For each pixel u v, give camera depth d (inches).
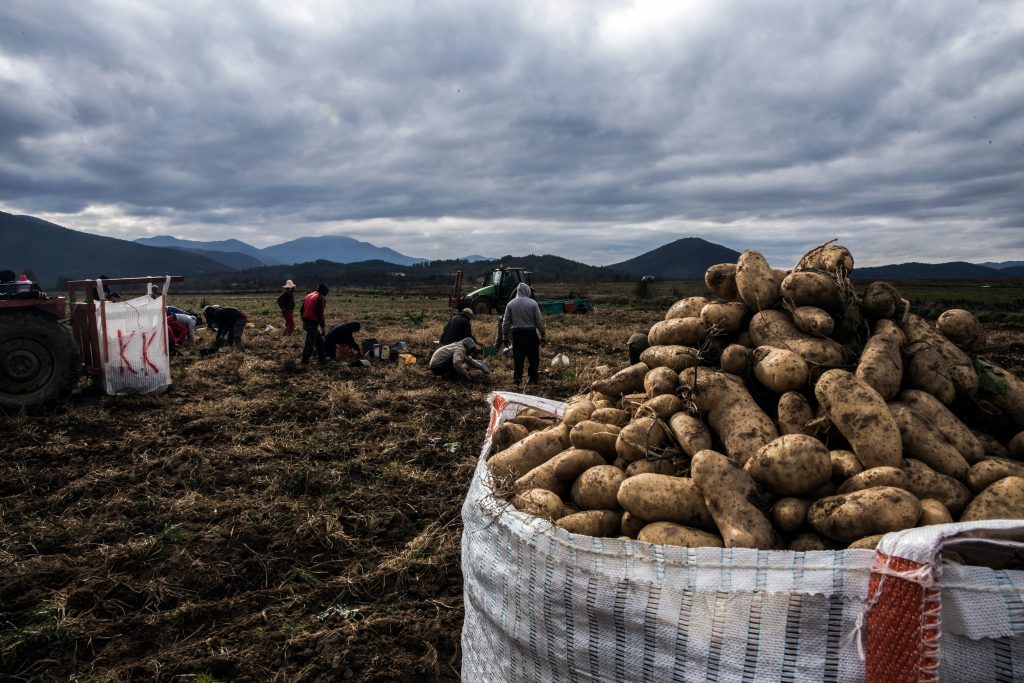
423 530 194.9
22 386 325.4
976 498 85.2
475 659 102.0
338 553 179.3
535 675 85.9
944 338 113.7
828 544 82.0
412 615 149.1
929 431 95.6
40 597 155.1
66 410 327.9
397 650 135.6
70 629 139.2
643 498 90.7
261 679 126.9
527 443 116.5
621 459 108.5
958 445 96.7
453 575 167.3
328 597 157.5
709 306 123.8
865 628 64.8
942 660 60.6
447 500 217.9
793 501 85.8
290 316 699.4
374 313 1222.9
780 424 103.8
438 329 796.6
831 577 66.9
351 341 526.3
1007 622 59.3
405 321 975.0
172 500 213.5
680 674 71.6
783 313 117.7
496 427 142.1
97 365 362.0
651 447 105.0
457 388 412.2
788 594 67.8
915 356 109.5
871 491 80.4
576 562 79.7
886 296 116.9
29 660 132.0
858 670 65.3
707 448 100.3
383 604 154.8
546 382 432.8
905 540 63.8
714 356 122.3
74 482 229.8
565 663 81.3
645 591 74.3
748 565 70.3
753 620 68.7
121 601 153.8
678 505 89.5
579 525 93.4
